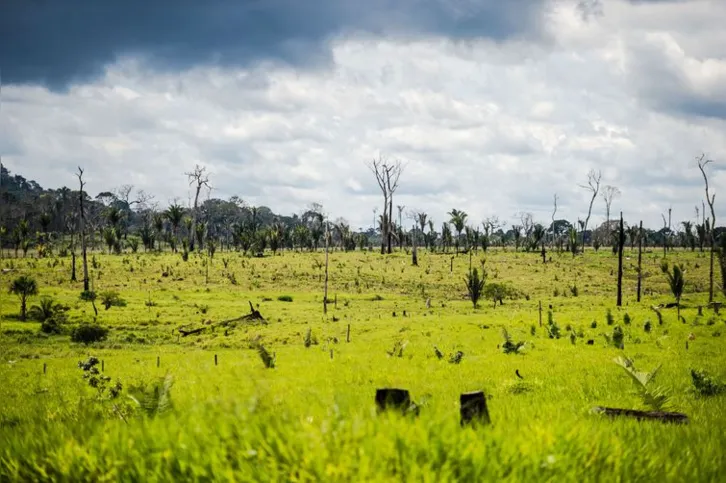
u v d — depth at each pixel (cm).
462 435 506
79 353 3888
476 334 3919
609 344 2958
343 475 443
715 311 4959
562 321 4588
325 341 4119
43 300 5572
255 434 509
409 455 467
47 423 710
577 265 11406
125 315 5778
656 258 12250
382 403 643
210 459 486
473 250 13825
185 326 5166
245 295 7956
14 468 531
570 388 1545
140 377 2453
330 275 9994
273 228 14650
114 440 545
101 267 9950
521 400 1309
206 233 16625
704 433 782
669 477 529
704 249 14475
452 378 1927
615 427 711
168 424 582
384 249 13250
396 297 8300
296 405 834
